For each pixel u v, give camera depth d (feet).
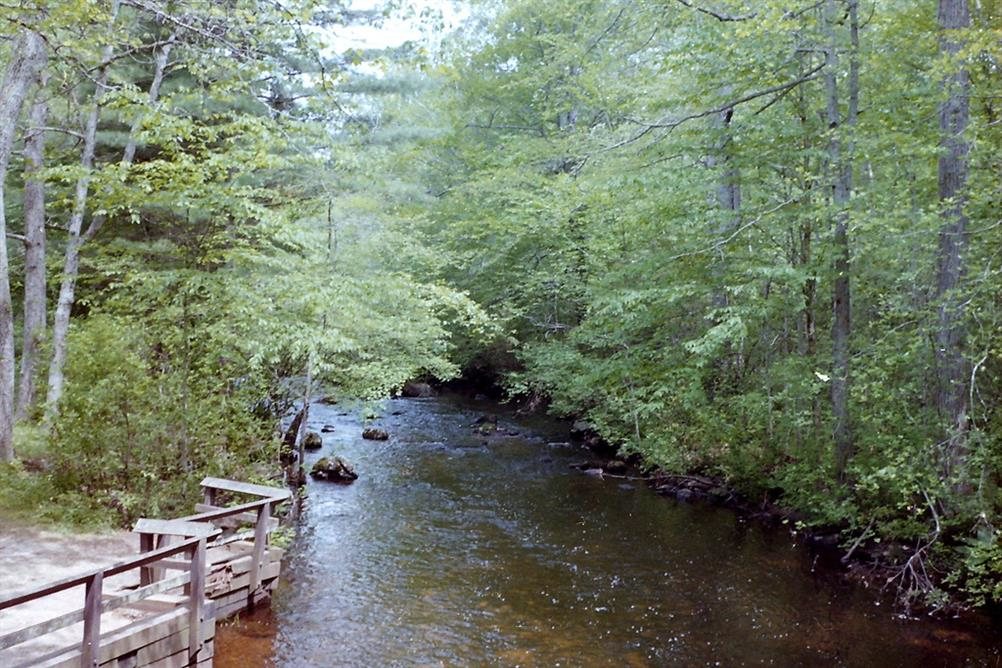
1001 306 28.76
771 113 41.81
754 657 25.66
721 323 41.42
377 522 40.88
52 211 55.36
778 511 41.91
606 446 59.98
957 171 31.37
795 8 33.78
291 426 48.39
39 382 50.42
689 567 34.68
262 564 28.17
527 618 28.60
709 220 41.09
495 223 56.39
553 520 42.01
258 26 32.89
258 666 23.56
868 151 33.50
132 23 42.96
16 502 31.63
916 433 31.55
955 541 30.71
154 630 19.95
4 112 33.09
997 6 33.04
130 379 32.50
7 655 18.61
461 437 64.80
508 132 82.64
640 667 24.73
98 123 49.21
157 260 38.09
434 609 29.19
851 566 34.09
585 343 56.70
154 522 22.94
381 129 62.59
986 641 26.91
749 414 44.45
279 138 34.12
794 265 40.45
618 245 50.34
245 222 35.70
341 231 46.24
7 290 34.94
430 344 52.65
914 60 37.04
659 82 52.19
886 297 37.86
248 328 35.22
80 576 17.15
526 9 73.87
